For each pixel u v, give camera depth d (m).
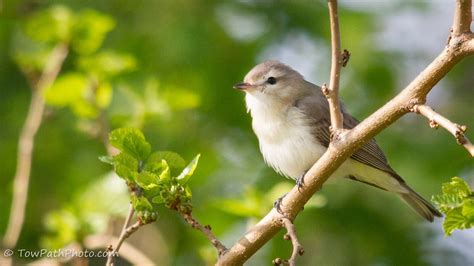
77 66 12.75
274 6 14.55
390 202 13.73
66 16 12.02
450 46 6.30
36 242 13.48
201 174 13.84
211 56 13.96
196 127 14.23
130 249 10.38
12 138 13.98
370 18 14.84
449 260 13.81
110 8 14.45
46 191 13.77
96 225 10.14
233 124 14.43
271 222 7.42
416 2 15.16
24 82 14.11
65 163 13.85
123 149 7.29
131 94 12.02
